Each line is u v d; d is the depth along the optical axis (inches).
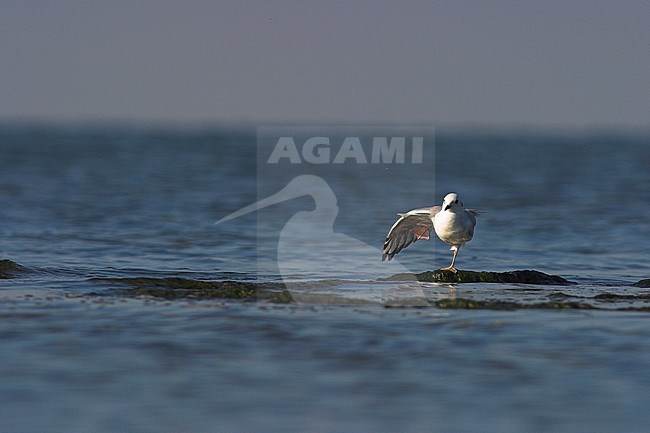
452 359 430.3
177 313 522.0
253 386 390.9
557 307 547.5
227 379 400.2
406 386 392.5
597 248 954.1
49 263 774.5
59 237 964.6
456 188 1834.4
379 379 401.1
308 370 412.8
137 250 874.1
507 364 423.2
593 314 529.3
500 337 470.9
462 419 356.8
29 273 676.7
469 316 519.2
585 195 1646.2
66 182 1788.9
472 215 652.7
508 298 584.1
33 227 1048.8
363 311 532.4
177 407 367.2
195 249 883.4
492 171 2439.7
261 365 419.5
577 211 1354.6
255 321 501.7
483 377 404.2
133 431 344.2
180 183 1847.9
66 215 1190.9
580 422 354.6
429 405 370.9
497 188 1836.9
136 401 373.4
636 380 401.1
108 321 500.1
